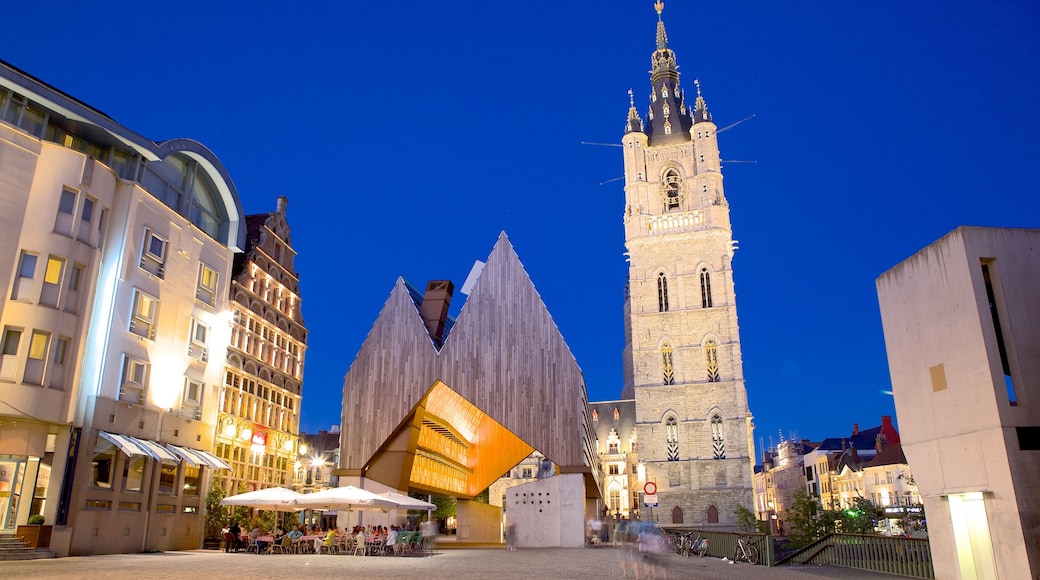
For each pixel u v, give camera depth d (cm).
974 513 1611
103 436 2730
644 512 8606
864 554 2294
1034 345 1584
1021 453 1499
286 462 5244
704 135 9975
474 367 4269
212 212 3794
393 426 4188
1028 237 1667
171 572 1889
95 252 2814
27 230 2614
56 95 2772
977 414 1581
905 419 1850
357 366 4353
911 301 1838
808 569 2356
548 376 4259
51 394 2594
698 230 9456
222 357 3684
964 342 1630
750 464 8525
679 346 9162
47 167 2697
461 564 2539
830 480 11462
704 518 8412
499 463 5834
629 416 12212
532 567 2417
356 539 3125
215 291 3669
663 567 1888
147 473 3012
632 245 9681
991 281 1659
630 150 10144
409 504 3130
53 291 2656
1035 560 1437
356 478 4150
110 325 2836
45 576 1711
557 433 4184
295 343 5459
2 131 2584
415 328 4366
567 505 4103
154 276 3130
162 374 3161
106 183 2906
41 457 2588
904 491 9138
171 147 3281
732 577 2023
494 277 4447
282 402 5231
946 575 1680
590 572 2220
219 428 4334
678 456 8750
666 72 10856
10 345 2534
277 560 2548
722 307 9162
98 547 2700
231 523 3728
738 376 8869
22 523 2542
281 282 5291
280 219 5341
